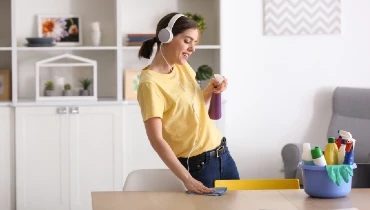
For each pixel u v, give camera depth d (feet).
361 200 7.94
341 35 17.17
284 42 16.98
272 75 16.98
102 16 16.19
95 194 8.40
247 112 16.96
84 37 16.17
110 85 16.31
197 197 8.19
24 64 16.02
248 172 17.04
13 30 14.90
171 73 9.07
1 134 14.83
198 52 16.52
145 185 9.50
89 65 15.29
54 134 14.93
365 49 17.22
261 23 16.87
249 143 17.01
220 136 9.67
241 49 16.83
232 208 7.57
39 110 14.87
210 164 9.39
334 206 7.63
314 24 17.01
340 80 17.21
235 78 16.85
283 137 17.12
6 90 15.58
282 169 16.39
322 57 17.12
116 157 15.11
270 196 8.25
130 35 15.56
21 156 14.85
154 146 8.61
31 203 14.93
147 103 8.67
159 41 9.12
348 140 8.11
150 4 16.29
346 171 7.97
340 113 16.43
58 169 14.98
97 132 15.05
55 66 15.23
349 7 17.15
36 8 15.99
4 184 14.92
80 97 15.19
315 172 8.01
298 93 17.11
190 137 9.17
